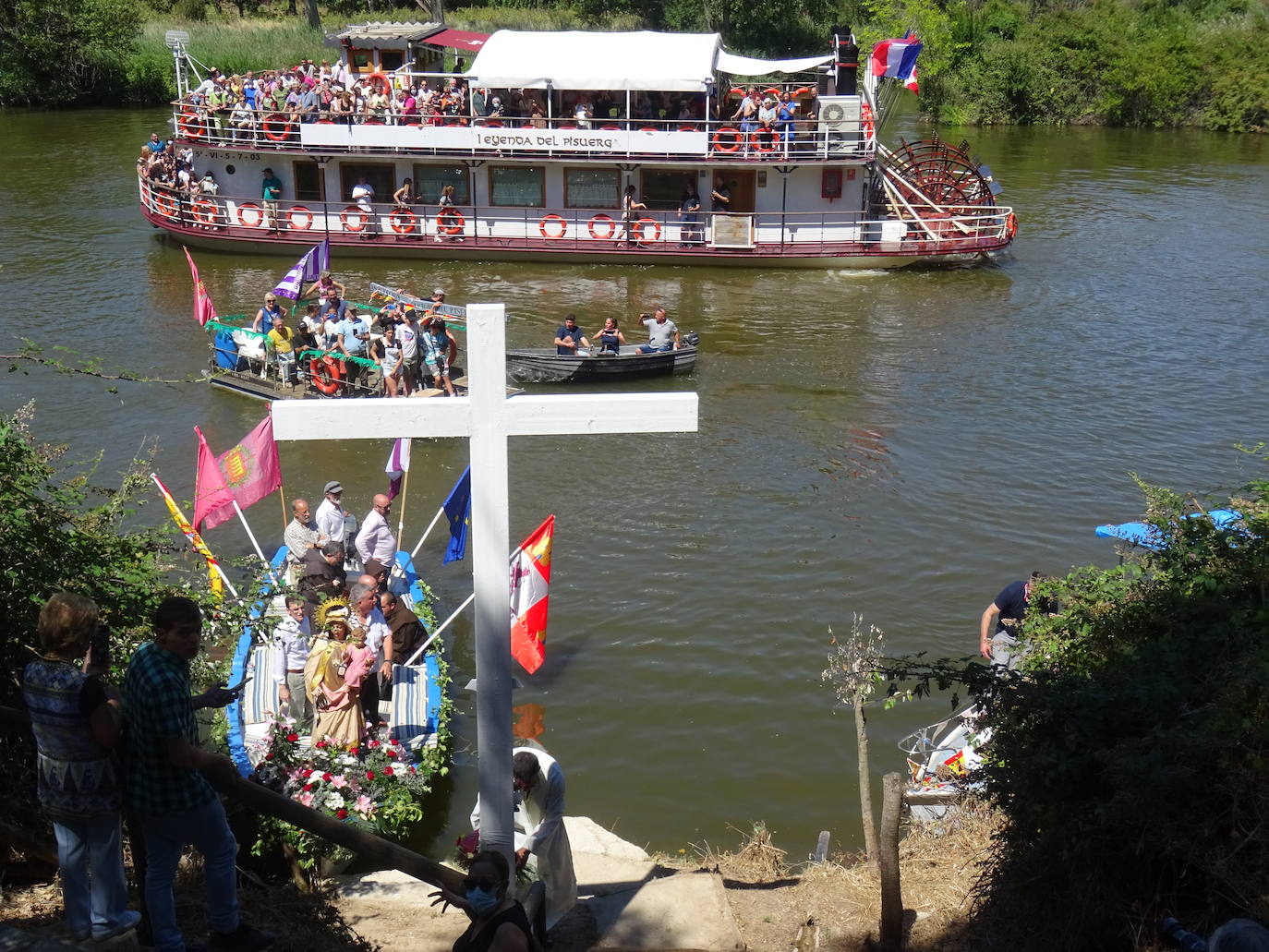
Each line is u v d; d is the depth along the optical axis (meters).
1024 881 6.46
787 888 8.27
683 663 14.23
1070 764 6.23
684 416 6.75
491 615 6.77
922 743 12.46
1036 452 20.97
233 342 23.89
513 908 5.32
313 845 10.11
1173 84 63.06
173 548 9.17
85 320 27.47
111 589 7.79
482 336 6.42
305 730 11.85
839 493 19.14
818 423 22.28
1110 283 32.41
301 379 23.38
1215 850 5.64
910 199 36.84
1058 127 63.50
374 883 8.06
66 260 32.81
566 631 14.93
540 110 34.47
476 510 6.69
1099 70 64.44
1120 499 19.08
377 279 32.72
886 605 15.66
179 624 5.23
